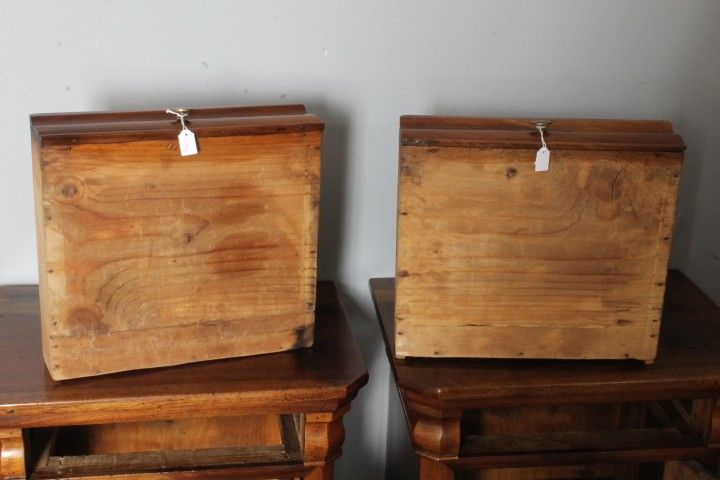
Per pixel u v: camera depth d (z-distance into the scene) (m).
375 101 1.68
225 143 1.32
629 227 1.38
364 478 1.97
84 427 1.66
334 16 1.62
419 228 1.37
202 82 1.62
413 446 1.47
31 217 1.66
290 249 1.41
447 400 1.39
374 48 1.64
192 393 1.34
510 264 1.39
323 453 1.43
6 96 1.58
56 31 1.55
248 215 1.37
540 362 1.46
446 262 1.39
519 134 1.35
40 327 1.52
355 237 1.76
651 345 1.45
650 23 1.70
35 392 1.33
